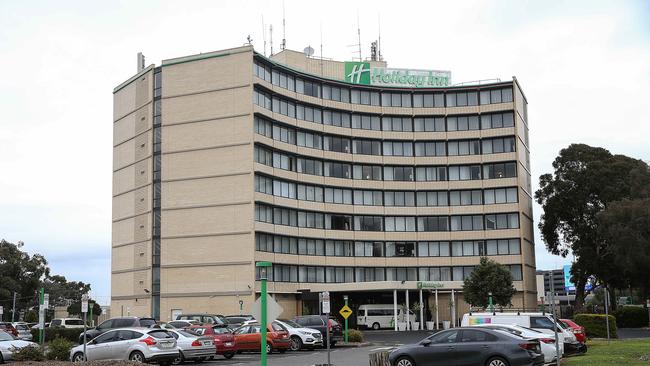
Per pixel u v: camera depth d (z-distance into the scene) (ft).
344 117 253.85
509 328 78.69
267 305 53.16
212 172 215.92
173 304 214.69
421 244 256.73
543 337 81.00
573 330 97.40
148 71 232.73
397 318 220.84
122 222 240.94
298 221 233.14
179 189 219.20
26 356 92.32
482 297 210.18
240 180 212.43
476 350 67.56
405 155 260.42
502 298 211.41
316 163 243.19
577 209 250.37
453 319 219.82
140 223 230.07
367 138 255.91
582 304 249.75
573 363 76.13
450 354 68.44
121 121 247.29
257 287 207.10
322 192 243.81
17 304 286.25
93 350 88.17
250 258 207.41
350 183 250.37
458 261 255.29
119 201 244.01
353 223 250.16
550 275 66.13
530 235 273.95
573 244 253.03
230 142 215.10
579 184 249.34
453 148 262.47
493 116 261.24
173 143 221.87
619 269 237.25
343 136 251.19
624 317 215.92
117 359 84.99
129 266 233.96
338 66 263.90
